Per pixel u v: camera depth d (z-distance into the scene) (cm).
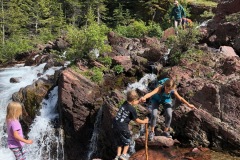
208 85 957
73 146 1291
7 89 1756
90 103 1257
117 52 1622
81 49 1591
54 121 1395
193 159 802
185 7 2558
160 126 995
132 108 729
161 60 1405
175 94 846
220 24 1509
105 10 4438
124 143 740
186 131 932
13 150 640
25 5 4856
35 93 1489
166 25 2467
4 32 4609
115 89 1216
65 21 4950
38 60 2289
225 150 862
